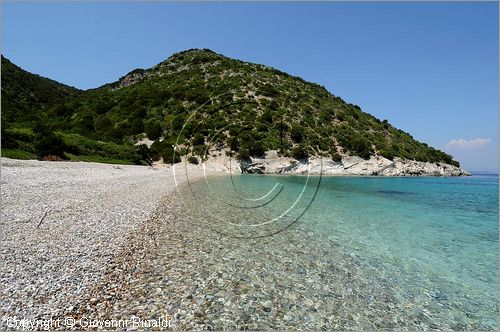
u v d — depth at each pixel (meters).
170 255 9.34
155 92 70.25
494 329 6.70
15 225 10.18
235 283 7.82
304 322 6.42
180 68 95.50
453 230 15.76
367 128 76.69
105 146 45.34
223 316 6.30
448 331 6.57
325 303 7.24
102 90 91.50
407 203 24.61
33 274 7.11
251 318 6.34
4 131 33.00
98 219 12.18
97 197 16.22
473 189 38.47
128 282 7.34
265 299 7.16
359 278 8.80
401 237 13.73
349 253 10.91
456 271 9.90
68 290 6.64
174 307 6.43
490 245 13.04
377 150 67.06
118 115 64.88
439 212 20.97
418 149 79.06
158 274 7.91
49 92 101.50
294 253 10.50
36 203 13.20
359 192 30.80
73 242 9.38
